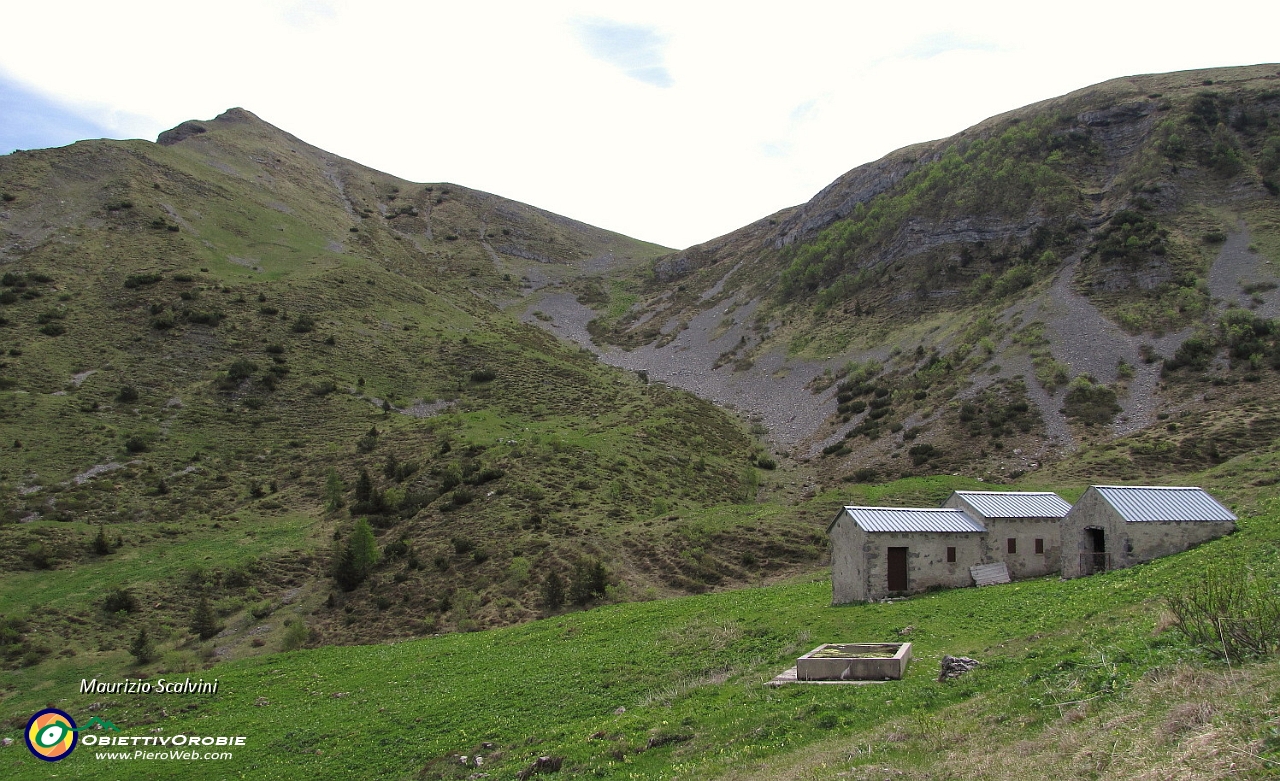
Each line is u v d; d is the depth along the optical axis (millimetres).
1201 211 128000
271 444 100062
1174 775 11930
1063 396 99500
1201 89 152500
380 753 27922
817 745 18234
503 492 78188
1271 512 37469
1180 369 96812
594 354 175125
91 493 82438
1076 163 152625
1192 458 75312
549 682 32719
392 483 85812
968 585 39156
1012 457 89625
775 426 126938
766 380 146000
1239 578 19422
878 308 151750
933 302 144000
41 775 30531
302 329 131625
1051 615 27500
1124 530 35281
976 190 158250
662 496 83688
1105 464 78125
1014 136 163750
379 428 105625
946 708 18906
